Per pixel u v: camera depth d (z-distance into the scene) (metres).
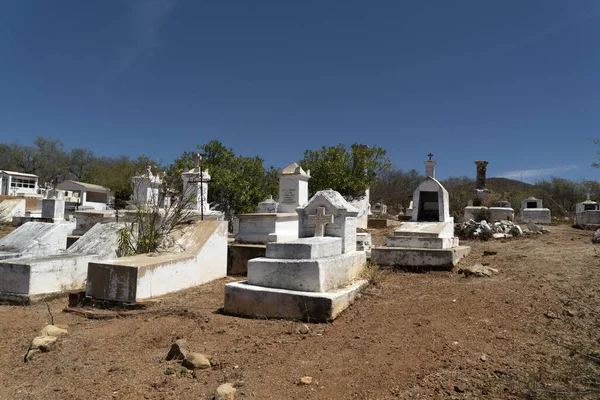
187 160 20.70
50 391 3.89
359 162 22.98
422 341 4.77
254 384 3.91
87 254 8.65
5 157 56.88
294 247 6.50
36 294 7.36
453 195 30.78
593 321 5.02
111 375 4.19
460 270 8.40
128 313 6.34
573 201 39.75
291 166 14.64
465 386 3.70
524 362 4.12
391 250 9.26
